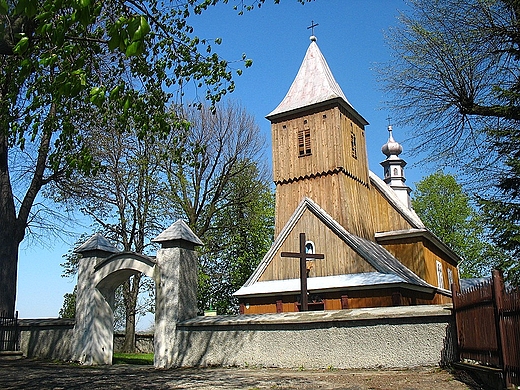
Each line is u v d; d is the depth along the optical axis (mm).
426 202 54000
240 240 35938
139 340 32281
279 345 13672
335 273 26031
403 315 12039
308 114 30234
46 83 10758
